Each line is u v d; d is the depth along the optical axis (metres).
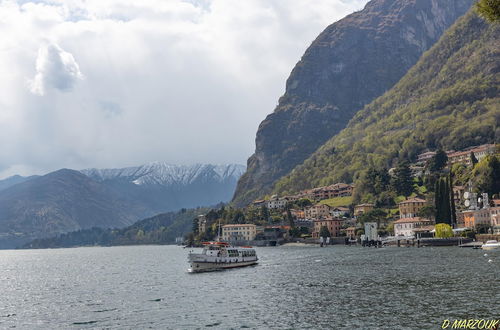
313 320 70.88
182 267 184.50
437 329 63.44
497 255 162.75
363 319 69.94
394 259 165.38
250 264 171.62
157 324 73.06
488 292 85.69
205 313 79.50
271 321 71.38
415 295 86.50
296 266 157.88
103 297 105.50
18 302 105.00
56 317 83.81
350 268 140.88
